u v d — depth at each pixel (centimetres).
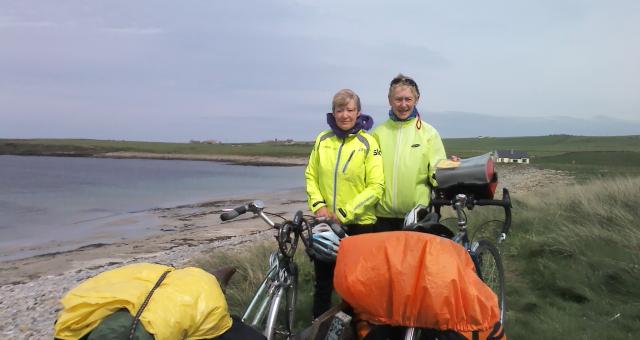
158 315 241
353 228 439
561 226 787
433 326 276
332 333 302
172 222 2386
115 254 1587
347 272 296
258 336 284
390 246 294
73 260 1506
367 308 289
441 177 423
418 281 278
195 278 277
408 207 461
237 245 1526
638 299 544
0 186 5031
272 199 3566
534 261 687
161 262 1329
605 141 16088
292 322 402
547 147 13950
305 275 685
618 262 619
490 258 463
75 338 244
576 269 627
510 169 5903
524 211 1020
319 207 419
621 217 826
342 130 425
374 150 427
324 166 426
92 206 3228
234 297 618
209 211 2864
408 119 470
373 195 413
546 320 500
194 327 255
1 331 785
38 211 2970
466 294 275
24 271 1370
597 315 516
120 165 10850
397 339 294
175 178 6562
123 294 249
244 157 14288
